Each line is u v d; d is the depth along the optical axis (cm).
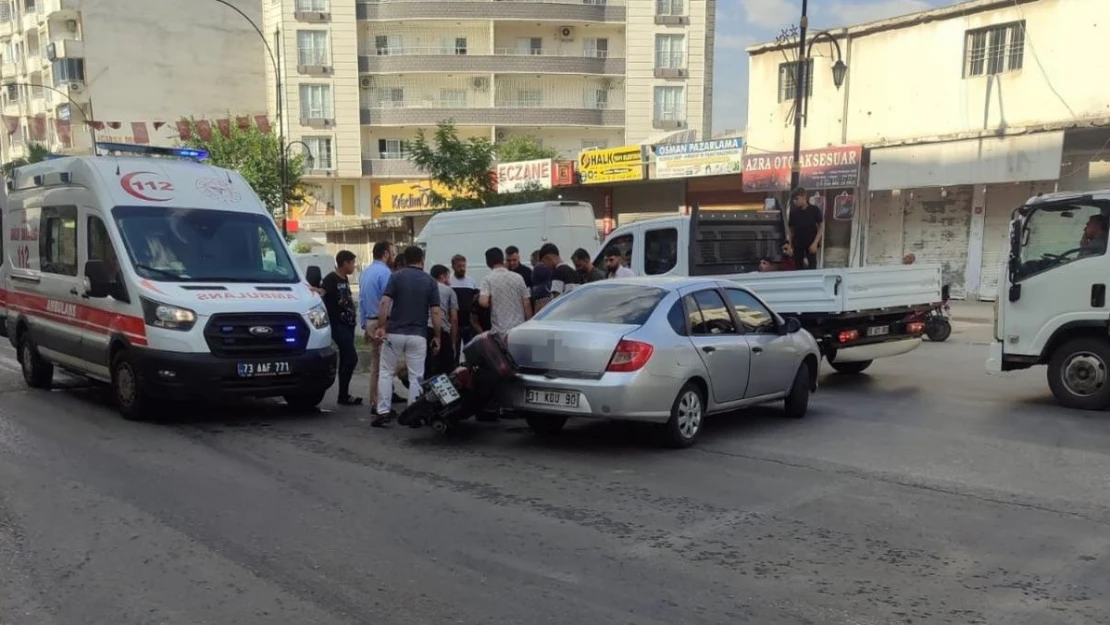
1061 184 2136
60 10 5397
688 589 432
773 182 2498
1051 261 913
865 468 670
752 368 807
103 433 793
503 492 605
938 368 1244
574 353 716
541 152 4744
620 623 393
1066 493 597
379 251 958
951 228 2288
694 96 5256
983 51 2158
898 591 430
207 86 5794
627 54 5216
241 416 896
